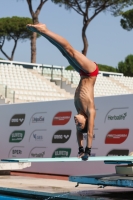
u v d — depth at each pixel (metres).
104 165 15.74
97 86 43.03
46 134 18.31
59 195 10.26
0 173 18.09
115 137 15.80
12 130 19.94
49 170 18.02
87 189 12.06
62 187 12.65
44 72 40.06
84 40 49.22
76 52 8.34
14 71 38.88
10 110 20.17
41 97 34.88
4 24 68.81
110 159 8.52
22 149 19.34
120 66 75.31
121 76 47.88
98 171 15.95
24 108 19.47
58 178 16.52
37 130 18.73
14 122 19.88
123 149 15.48
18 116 19.72
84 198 9.76
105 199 9.61
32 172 18.75
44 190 11.66
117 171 10.30
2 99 30.70
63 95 36.59
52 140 18.02
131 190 11.62
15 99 32.22
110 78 46.41
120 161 9.02
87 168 16.41
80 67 8.41
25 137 19.25
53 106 18.14
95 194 10.76
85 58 8.39
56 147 17.83
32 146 18.89
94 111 8.42
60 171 17.55
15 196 11.07
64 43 8.22
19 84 36.69
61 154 17.58
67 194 10.48
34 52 51.94
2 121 20.48
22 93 34.94
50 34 8.16
